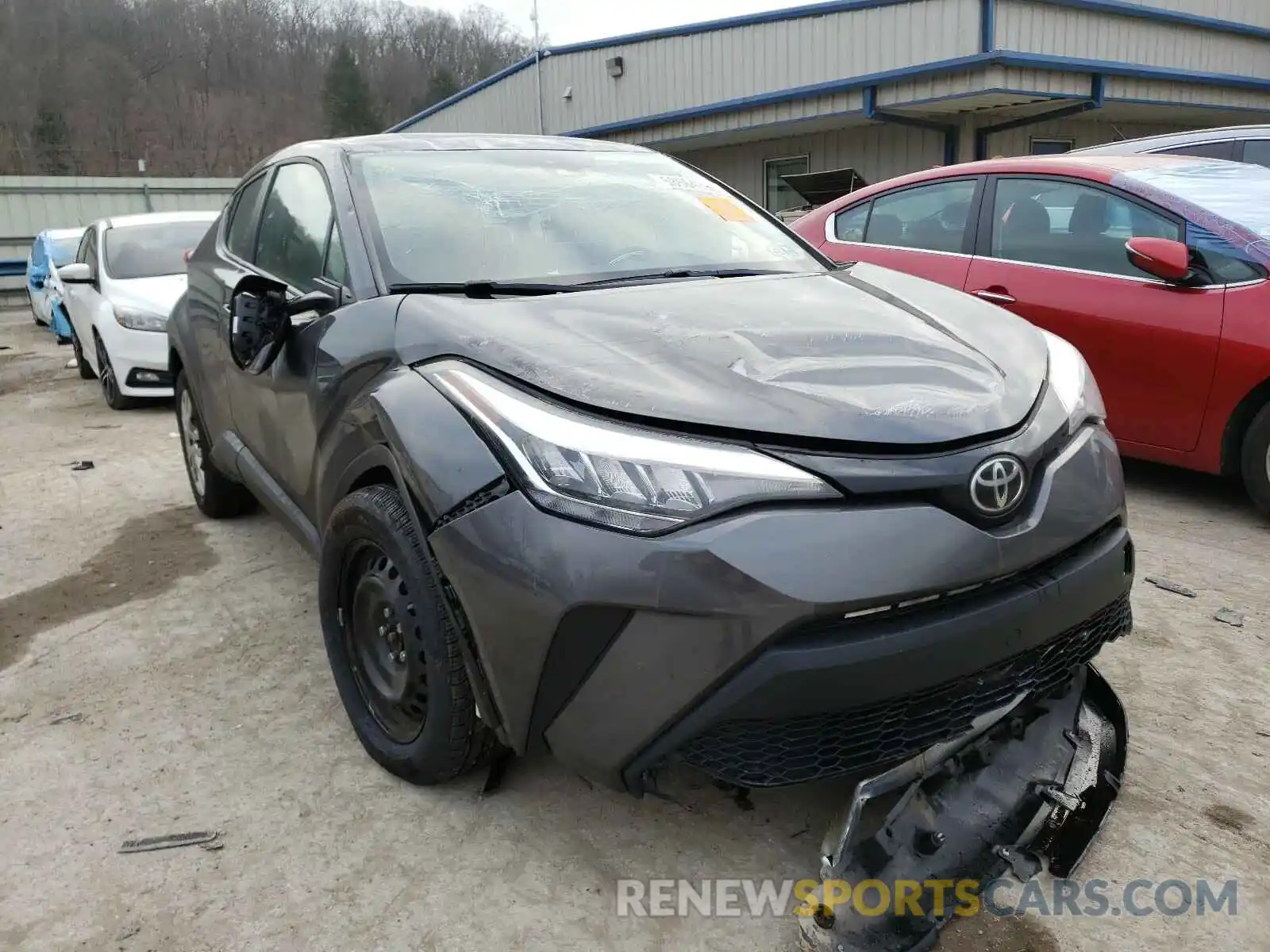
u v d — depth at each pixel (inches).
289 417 112.7
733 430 71.9
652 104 616.4
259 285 108.4
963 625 71.4
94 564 161.3
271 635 131.3
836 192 496.1
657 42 602.5
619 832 88.4
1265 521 160.2
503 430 75.7
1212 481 183.8
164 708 113.1
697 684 68.9
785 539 68.2
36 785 98.3
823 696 68.4
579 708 73.5
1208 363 153.9
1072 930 75.5
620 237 114.6
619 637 70.6
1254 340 149.0
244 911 80.3
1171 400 159.6
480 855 85.9
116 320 296.0
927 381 80.5
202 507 179.8
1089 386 93.5
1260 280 150.6
